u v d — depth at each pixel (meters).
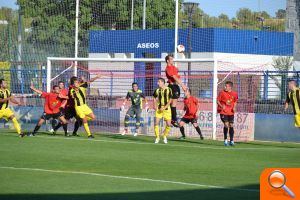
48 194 23.05
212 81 56.31
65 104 49.25
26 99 58.62
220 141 48.09
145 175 28.30
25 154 35.97
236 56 83.44
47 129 56.72
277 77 69.12
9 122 58.34
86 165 31.48
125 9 81.12
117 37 80.19
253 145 45.31
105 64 79.31
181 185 25.64
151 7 87.94
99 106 58.81
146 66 71.31
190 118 49.12
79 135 51.00
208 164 32.66
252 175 28.91
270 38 85.62
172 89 46.38
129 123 54.72
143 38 81.50
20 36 74.25
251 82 61.16
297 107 43.50
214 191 24.36
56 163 32.09
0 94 47.25
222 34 82.38
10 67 73.44
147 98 54.75
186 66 77.19
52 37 73.88
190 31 75.94
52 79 57.12
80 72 70.69
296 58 84.88
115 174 28.44
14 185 24.92
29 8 74.62
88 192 23.62
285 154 38.38
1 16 80.81
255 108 59.03
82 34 76.06
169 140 47.59
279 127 50.19
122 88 69.62
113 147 40.75
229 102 44.12
